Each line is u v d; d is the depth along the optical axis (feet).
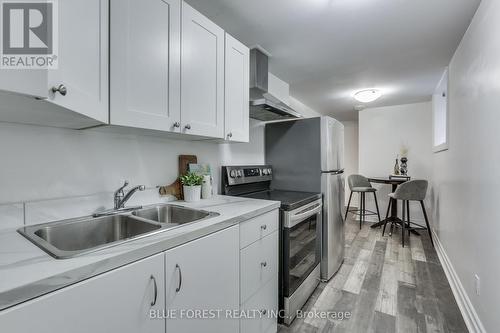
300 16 5.73
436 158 11.55
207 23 4.87
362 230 13.50
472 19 5.76
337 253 8.48
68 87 2.43
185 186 5.54
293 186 8.46
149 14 3.75
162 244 2.91
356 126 19.72
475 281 5.46
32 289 1.88
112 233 4.17
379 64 8.55
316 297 6.84
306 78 9.89
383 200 15.21
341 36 6.64
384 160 15.10
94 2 2.93
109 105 3.24
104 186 4.41
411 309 6.23
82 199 4.05
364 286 7.42
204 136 5.00
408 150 14.42
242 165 7.94
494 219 4.52
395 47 7.27
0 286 1.79
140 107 3.62
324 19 5.85
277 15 5.69
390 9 5.46
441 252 9.48
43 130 3.66
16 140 3.41
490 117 4.75
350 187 14.58
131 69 3.49
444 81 10.11
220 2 5.22
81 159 4.10
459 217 7.07
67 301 2.08
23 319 1.82
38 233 3.29
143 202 5.03
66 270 2.09
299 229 6.37
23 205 3.42
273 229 5.43
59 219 3.76
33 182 3.57
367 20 5.90
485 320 4.89
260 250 4.93
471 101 5.98
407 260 9.36
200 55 4.70
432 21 5.92
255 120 8.64
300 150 8.33
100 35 3.05
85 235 3.85
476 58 5.56
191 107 4.51
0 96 2.02
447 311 6.16
